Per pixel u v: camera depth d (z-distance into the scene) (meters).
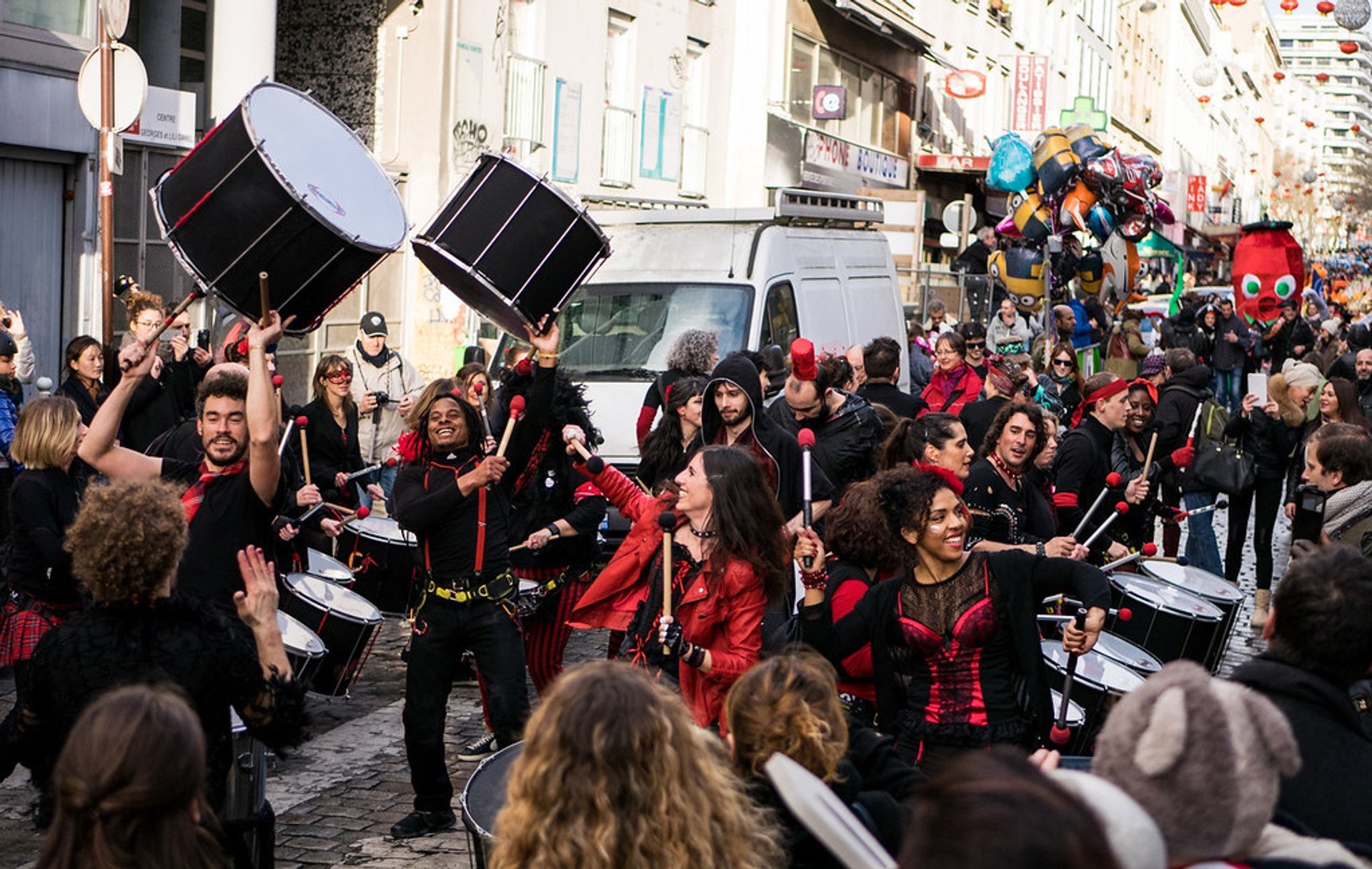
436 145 17.80
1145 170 21.64
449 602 6.29
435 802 6.33
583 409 7.57
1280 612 3.50
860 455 8.58
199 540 5.34
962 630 4.82
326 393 9.52
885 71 32.19
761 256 12.36
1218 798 2.47
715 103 25.23
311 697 8.34
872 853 2.48
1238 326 25.58
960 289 24.44
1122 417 9.07
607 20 21.61
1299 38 143.88
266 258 5.54
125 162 13.86
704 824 2.97
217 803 4.00
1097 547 8.66
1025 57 41.50
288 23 18.12
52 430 6.39
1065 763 3.99
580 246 6.83
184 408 9.71
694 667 5.22
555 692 3.02
